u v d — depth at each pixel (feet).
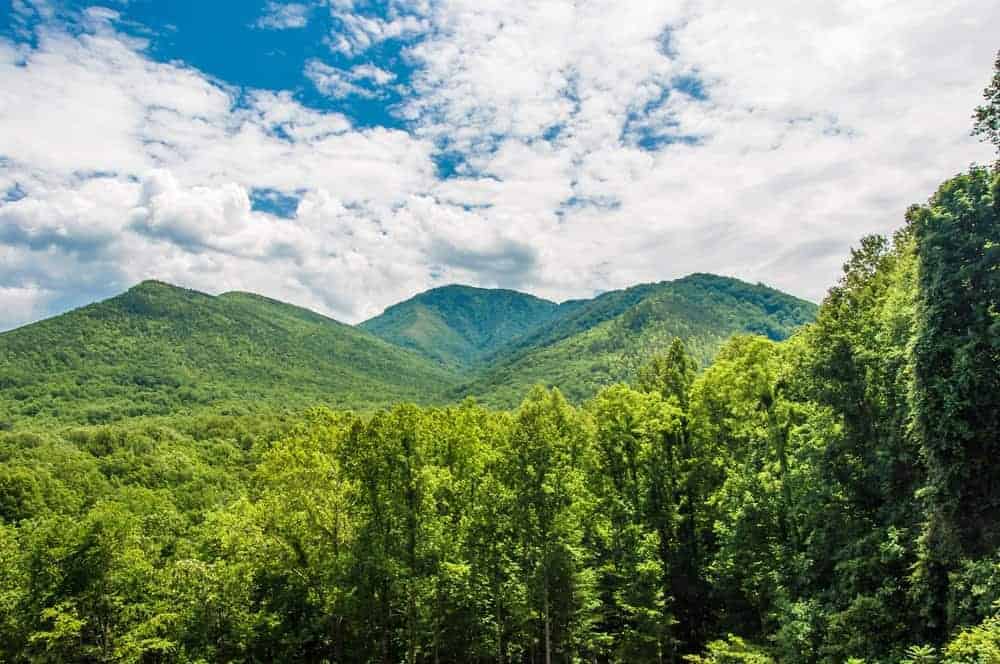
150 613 119.03
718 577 124.06
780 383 119.65
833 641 85.20
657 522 130.00
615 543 123.85
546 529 112.68
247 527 126.21
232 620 118.32
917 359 72.84
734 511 118.32
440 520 118.01
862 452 96.63
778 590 101.50
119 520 119.75
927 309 72.02
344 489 120.16
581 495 119.44
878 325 98.17
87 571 113.39
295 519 123.85
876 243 111.75
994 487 68.03
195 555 136.36
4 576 114.93
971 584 67.41
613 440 137.18
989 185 69.05
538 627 124.57
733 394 129.29
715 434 136.26
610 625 133.59
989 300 68.13
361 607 115.34
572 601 115.03
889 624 80.43
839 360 99.91
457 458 122.93
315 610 126.93
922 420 72.74
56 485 277.23
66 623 105.29
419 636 121.70
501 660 120.67
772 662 95.04
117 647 111.24
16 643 108.37
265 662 123.75
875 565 85.25
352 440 117.91
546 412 119.55
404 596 111.96
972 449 68.59
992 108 69.36
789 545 108.88
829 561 96.07
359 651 126.21
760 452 120.16
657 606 115.34
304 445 137.80
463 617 120.88
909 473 87.92
